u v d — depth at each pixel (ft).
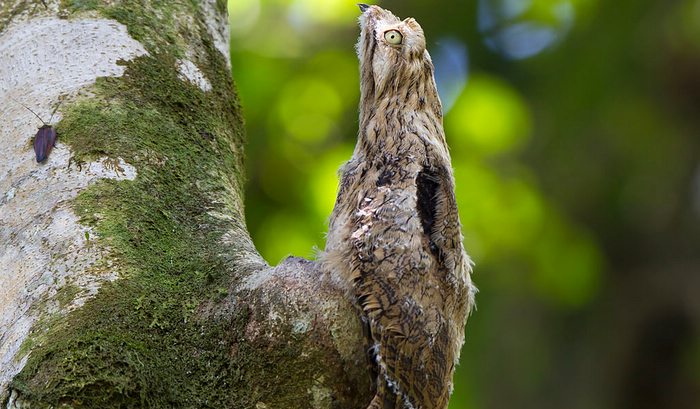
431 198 27.76
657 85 72.84
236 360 23.52
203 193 28.02
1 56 29.40
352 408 24.43
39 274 24.27
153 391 22.44
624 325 78.95
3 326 23.68
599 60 69.82
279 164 53.11
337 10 57.06
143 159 27.40
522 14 66.13
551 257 62.90
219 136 30.40
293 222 51.13
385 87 30.96
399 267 25.58
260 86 54.75
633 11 70.44
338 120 55.31
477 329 64.34
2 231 25.82
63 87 28.30
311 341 23.76
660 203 77.77
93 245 24.63
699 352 80.12
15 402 21.61
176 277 24.79
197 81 30.83
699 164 76.43
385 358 24.64
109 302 23.38
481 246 60.59
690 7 70.79
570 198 72.33
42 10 30.17
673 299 81.92
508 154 64.59
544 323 74.18
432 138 30.09
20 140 27.37
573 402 74.38
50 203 25.80
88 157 26.73
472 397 62.39
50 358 21.99
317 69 56.13
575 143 71.31
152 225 25.91
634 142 74.49
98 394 21.65
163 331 23.49
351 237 25.95
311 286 24.20
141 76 29.40
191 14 32.35
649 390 80.33
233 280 24.64
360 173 28.55
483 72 64.18
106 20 30.01
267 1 57.06
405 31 31.63
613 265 78.64
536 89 69.82
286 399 23.52
